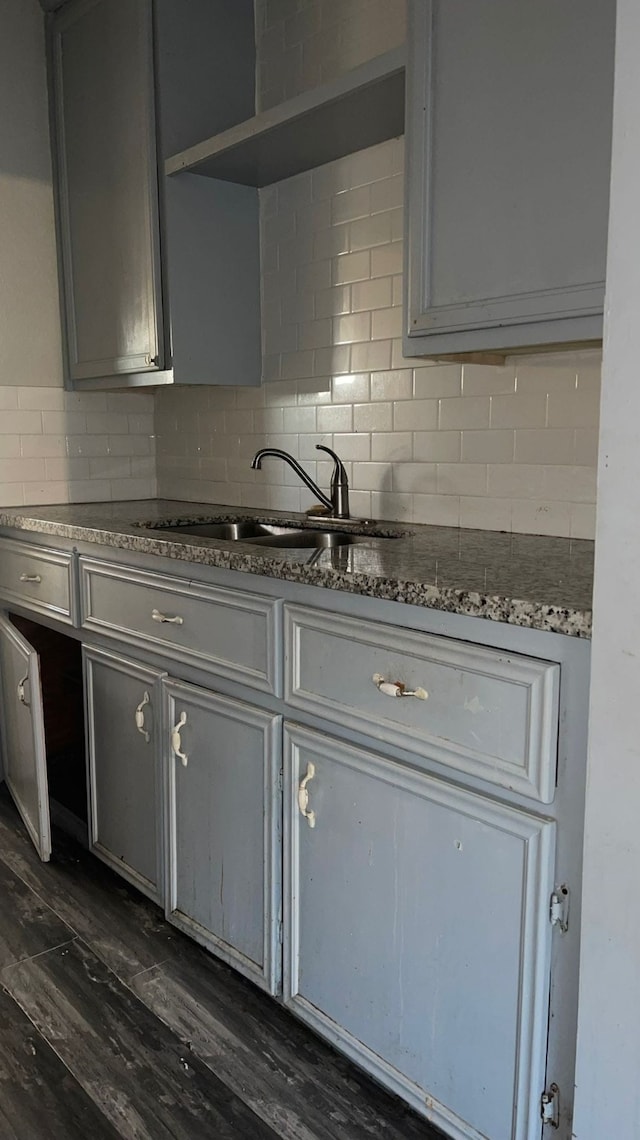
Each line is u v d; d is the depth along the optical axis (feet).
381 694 4.35
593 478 5.58
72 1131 4.51
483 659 3.77
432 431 6.59
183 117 7.41
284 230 7.74
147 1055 5.08
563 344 5.16
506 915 3.86
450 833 4.08
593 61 4.11
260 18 7.77
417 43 4.96
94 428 9.45
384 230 6.76
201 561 5.44
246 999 5.62
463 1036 4.17
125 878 6.89
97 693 7.01
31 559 7.83
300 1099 4.76
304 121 6.18
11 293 8.75
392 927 4.49
